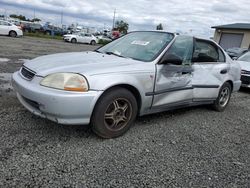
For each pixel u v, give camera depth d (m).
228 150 3.50
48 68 3.21
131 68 3.44
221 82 5.05
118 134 3.49
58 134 3.38
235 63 5.55
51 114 3.00
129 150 3.18
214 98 5.05
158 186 2.52
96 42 31.84
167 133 3.86
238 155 3.38
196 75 4.42
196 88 4.46
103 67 3.29
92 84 3.05
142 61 3.74
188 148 3.42
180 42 4.17
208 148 3.49
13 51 12.26
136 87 3.46
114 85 3.22
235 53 13.55
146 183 2.54
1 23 24.08
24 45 16.58
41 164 2.65
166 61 3.81
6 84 5.66
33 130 3.40
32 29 37.28
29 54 11.73
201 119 4.74
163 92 3.86
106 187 2.41
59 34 39.66
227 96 5.44
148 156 3.08
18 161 2.65
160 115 4.68
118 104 3.40
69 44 25.25
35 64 3.47
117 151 3.12
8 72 7.04
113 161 2.88
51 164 2.67
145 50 4.02
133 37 4.54
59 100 2.89
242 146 3.69
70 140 3.25
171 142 3.55
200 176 2.77
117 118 3.44
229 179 2.77
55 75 3.04
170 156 3.14
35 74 3.18
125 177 2.60
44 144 3.07
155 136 3.69
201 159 3.15
